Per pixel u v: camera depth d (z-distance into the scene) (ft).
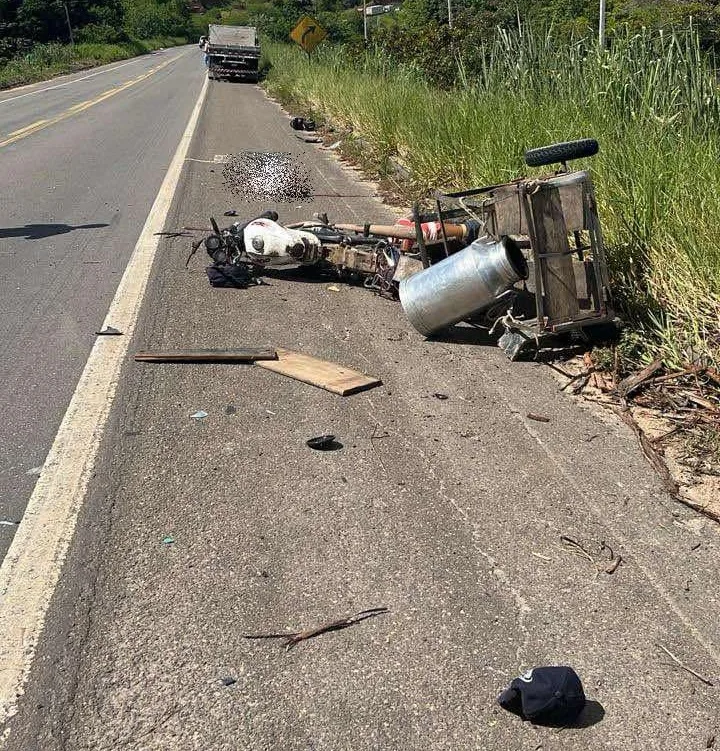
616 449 12.76
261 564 9.78
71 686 7.91
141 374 15.48
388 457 12.38
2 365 15.94
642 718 7.70
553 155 15.72
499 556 10.03
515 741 7.41
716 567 9.91
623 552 10.16
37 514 10.73
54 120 67.82
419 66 51.93
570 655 8.45
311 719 7.59
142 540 10.20
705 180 17.72
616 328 16.57
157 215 30.40
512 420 13.71
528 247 17.56
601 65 25.03
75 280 21.99
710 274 15.97
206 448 12.57
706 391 14.43
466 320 17.99
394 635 8.68
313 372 15.31
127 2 372.79
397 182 36.24
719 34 30.17
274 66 123.44
